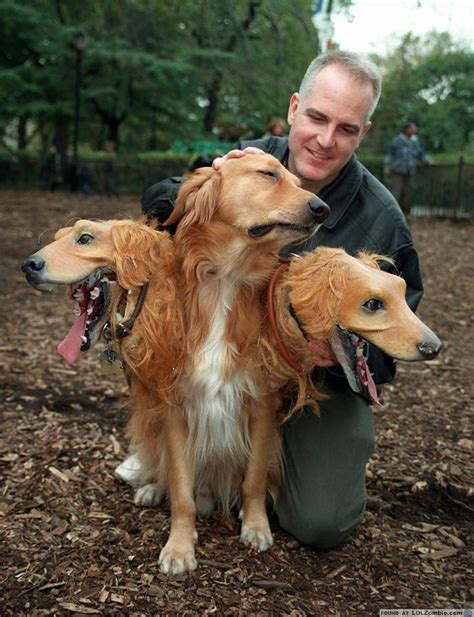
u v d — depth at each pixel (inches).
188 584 94.5
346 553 106.2
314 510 102.8
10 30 765.3
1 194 652.7
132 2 664.4
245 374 97.7
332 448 105.5
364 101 107.7
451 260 393.1
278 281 94.8
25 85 782.5
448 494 128.8
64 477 123.6
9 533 104.7
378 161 743.7
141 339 92.2
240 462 107.9
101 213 525.7
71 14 813.9
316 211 89.4
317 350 89.9
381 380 109.7
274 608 90.6
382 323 80.7
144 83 821.2
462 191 592.4
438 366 205.2
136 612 88.4
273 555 103.4
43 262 84.9
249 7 575.2
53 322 228.4
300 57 752.3
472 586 99.2
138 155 781.3
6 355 191.8
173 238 98.1
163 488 113.3
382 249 110.6
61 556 99.5
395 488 129.9
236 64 726.5
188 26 729.0
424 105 1253.1
